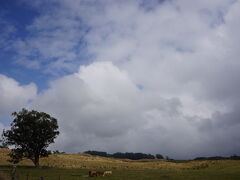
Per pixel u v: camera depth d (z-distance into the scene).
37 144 81.19
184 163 120.19
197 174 59.78
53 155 126.31
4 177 35.00
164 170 78.81
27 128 80.62
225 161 94.25
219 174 59.12
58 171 64.88
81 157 139.88
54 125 83.31
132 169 86.25
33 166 82.81
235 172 63.47
